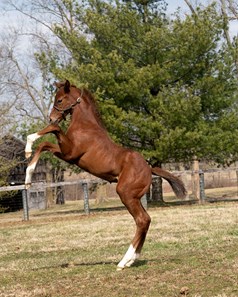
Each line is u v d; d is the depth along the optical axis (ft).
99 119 31.19
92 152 30.14
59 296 25.22
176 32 77.61
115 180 30.81
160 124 73.56
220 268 28.78
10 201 123.34
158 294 24.48
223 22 79.82
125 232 50.24
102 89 77.41
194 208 71.92
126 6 80.59
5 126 110.42
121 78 77.05
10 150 115.14
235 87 82.02
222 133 77.56
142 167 30.40
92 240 45.91
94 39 81.51
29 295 25.71
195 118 77.36
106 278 28.09
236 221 52.65
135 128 75.72
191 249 36.50
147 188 30.50
